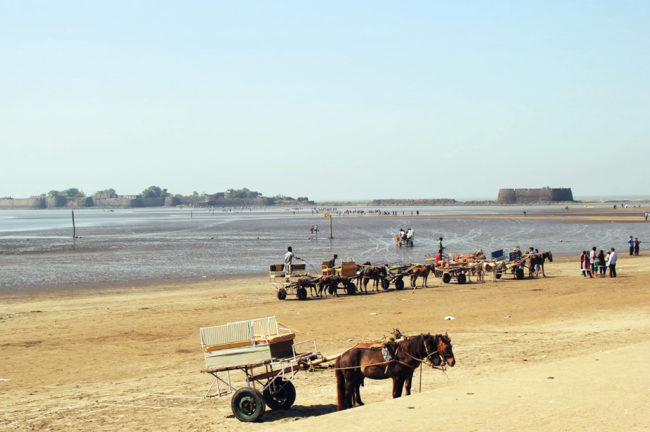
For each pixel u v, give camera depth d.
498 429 12.39
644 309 30.98
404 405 14.25
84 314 32.31
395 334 15.82
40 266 58.66
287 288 37.72
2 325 29.28
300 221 180.12
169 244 88.81
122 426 15.12
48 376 20.27
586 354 21.20
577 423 12.59
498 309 32.19
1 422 15.55
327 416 13.73
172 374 20.30
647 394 14.45
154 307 34.47
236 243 89.75
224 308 34.00
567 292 37.88
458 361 20.84
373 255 68.31
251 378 15.84
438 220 168.25
